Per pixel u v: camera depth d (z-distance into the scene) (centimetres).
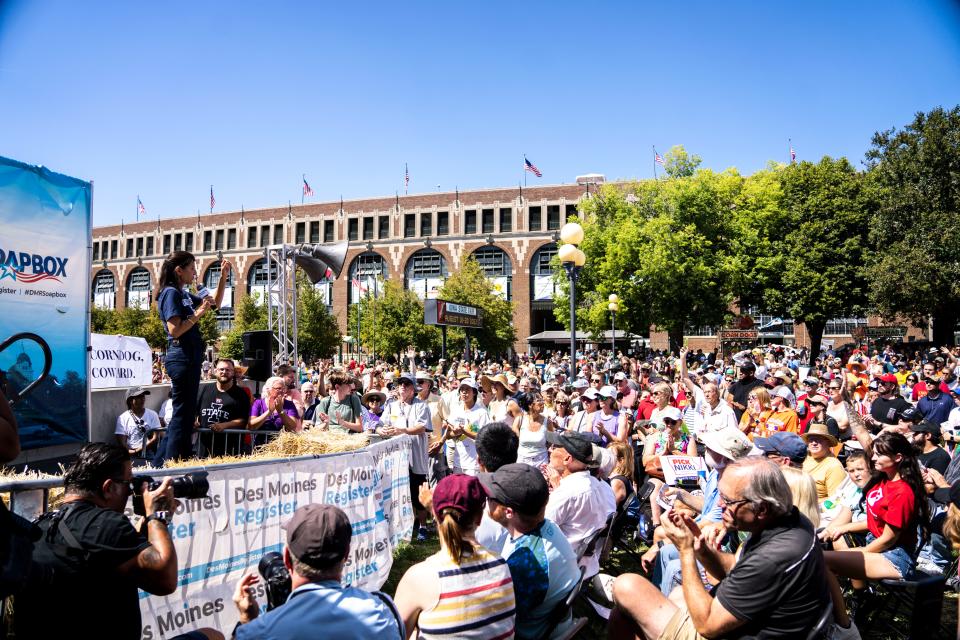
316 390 1190
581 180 5641
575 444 483
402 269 6003
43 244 634
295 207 6366
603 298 3872
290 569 269
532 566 349
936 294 3359
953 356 1574
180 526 391
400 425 820
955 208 3391
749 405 963
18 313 609
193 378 558
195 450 646
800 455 537
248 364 965
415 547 752
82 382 675
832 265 4012
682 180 3809
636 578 374
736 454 485
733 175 4228
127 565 276
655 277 3609
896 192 3572
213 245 6688
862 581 500
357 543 571
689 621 342
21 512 321
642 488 712
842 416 959
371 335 4953
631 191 4062
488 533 389
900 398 1081
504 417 931
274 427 727
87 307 682
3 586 216
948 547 584
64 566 266
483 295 4650
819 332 4216
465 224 5928
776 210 4147
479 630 295
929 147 3422
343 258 1808
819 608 301
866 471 526
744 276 3959
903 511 470
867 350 3416
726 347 4106
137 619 288
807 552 301
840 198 4009
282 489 478
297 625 248
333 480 541
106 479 287
